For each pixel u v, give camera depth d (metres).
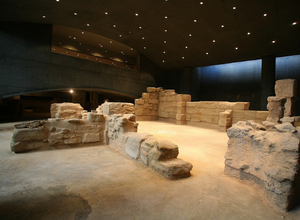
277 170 2.53
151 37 16.64
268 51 15.13
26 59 13.58
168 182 3.23
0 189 2.88
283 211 2.37
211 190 2.96
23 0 10.19
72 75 16.19
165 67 23.89
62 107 7.09
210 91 24.77
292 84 6.67
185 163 3.53
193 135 8.09
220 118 9.37
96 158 4.58
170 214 2.32
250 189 3.00
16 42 13.12
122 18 13.46
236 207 2.49
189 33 14.70
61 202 2.55
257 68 20.69
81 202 2.56
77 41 20.56
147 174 3.59
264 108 16.11
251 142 3.28
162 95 14.63
